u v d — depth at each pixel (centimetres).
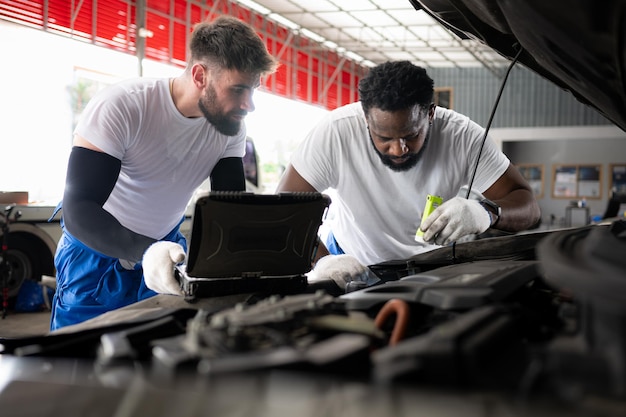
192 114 178
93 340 77
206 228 105
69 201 152
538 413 45
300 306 74
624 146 1422
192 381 52
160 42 840
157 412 50
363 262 202
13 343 76
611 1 75
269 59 165
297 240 117
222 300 112
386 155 164
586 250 67
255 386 49
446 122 188
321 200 114
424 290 85
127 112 165
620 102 105
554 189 1494
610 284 51
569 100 1454
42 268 468
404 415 45
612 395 47
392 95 147
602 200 1449
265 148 1151
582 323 58
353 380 51
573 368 51
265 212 108
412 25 1131
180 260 123
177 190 191
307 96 1259
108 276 175
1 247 436
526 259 129
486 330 59
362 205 191
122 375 58
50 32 661
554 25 86
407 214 191
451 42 1269
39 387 59
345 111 189
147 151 176
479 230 157
